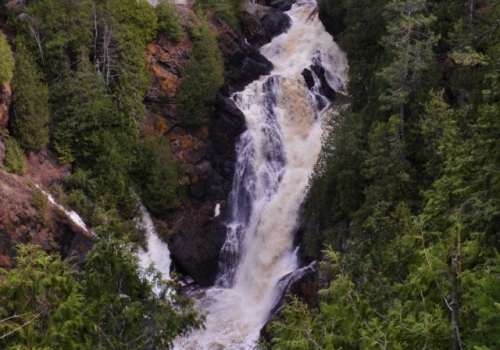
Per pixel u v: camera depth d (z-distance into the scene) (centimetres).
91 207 2798
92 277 1226
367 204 2275
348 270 1438
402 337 769
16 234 2372
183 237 3231
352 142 2530
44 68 2919
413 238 916
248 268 3172
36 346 991
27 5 3030
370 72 2975
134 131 3150
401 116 2338
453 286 700
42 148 2788
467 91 2311
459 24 2317
